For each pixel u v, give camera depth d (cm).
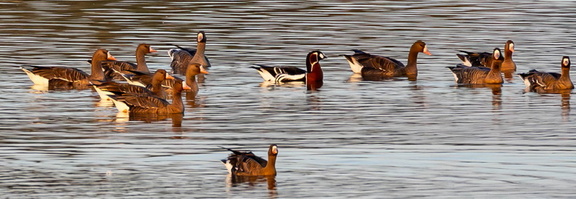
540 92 3541
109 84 3306
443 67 4059
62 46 4309
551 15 5238
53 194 2178
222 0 5709
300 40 4509
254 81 3716
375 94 3469
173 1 5641
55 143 2661
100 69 3659
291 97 3400
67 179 2298
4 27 4744
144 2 5581
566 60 3588
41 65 3909
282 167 2411
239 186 2244
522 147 2625
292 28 4809
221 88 3566
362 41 4503
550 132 2819
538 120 3000
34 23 4878
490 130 2847
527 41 4509
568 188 2233
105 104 3256
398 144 2658
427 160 2481
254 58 4128
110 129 2852
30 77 3600
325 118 3022
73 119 2994
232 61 4084
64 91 3500
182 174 2347
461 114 3095
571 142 2684
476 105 3262
